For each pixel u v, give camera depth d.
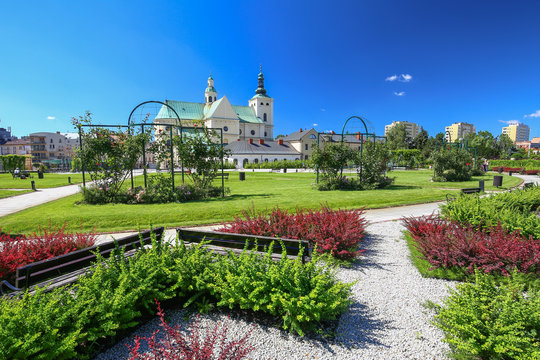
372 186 18.03
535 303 3.20
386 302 4.22
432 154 24.83
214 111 76.75
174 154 15.52
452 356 3.05
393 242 6.97
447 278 4.98
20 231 8.50
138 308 3.83
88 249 4.28
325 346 3.27
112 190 13.45
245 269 3.94
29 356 2.63
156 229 5.34
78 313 3.20
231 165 55.75
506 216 6.68
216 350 3.17
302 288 3.65
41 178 34.31
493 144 89.56
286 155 68.56
